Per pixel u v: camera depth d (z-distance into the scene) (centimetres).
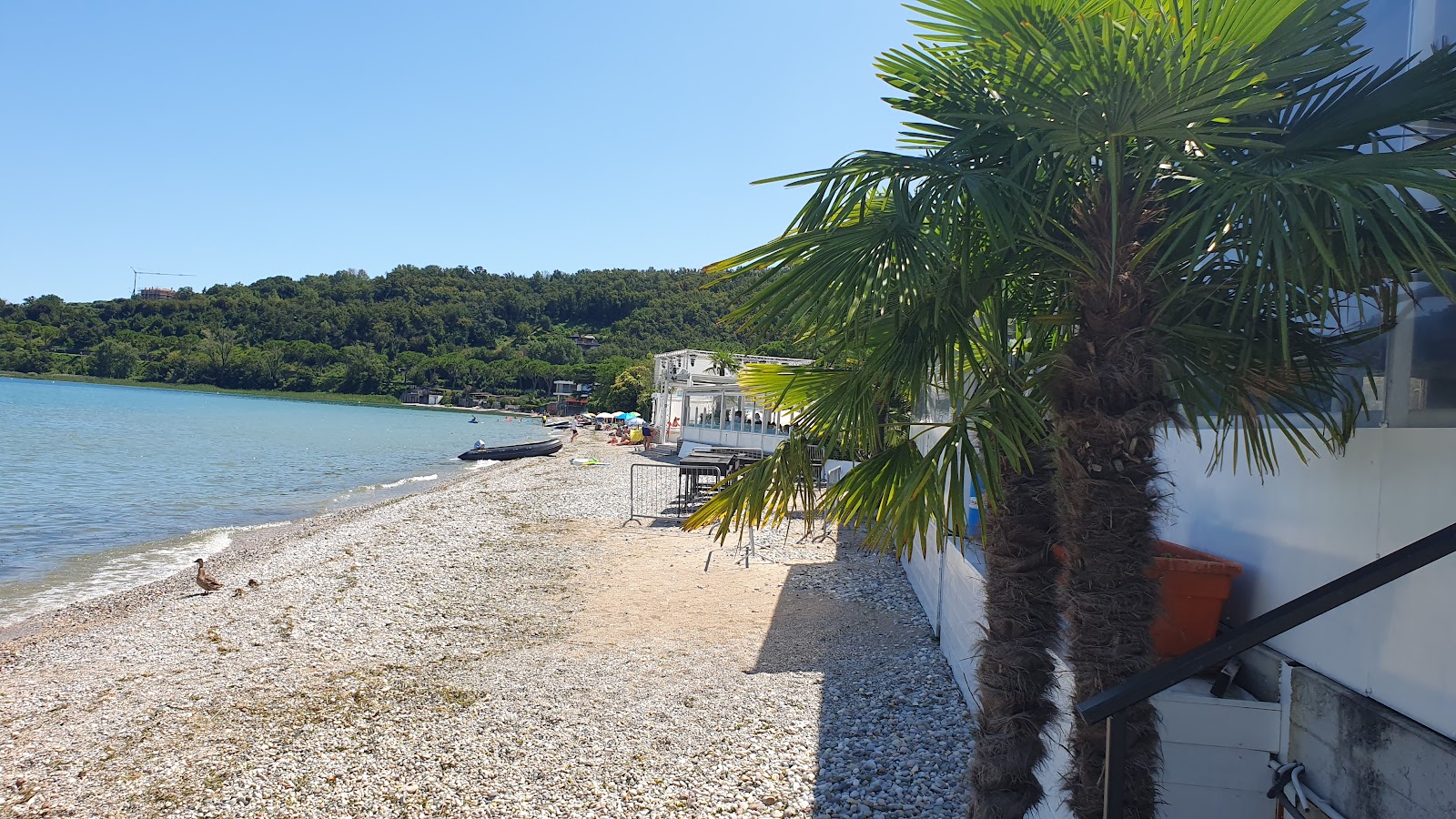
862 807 480
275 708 677
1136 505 267
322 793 522
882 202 313
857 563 1196
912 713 618
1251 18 234
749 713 629
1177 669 194
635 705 654
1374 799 297
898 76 281
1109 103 225
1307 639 347
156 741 617
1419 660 282
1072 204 282
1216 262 266
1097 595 272
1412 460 292
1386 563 171
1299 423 364
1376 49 328
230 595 1112
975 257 280
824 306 265
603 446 4503
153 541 1703
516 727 617
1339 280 239
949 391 290
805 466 339
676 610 960
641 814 480
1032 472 320
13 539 1706
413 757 570
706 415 3145
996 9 250
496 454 3919
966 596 642
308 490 2752
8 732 644
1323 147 258
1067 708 388
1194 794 358
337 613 989
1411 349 294
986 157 288
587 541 1450
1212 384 272
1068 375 270
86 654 854
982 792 331
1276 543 381
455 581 1149
